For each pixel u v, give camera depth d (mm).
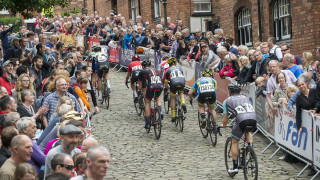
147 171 9352
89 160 4379
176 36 17547
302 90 8922
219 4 23078
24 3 15984
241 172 9266
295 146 9320
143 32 21062
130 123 13531
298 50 17062
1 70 10727
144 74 12359
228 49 14641
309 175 8828
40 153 6453
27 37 15312
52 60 13594
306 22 16484
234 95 8914
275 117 10398
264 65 11812
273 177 8797
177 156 10375
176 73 12422
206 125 11578
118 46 22594
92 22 25125
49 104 9344
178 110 12609
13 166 5523
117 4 31078
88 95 17984
